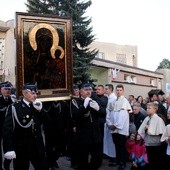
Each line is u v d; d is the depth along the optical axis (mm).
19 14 6777
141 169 7789
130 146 8219
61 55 7164
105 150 9227
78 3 17547
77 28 16906
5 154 5438
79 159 6957
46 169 5742
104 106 9023
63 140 8227
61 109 8008
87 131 6777
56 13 17125
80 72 16656
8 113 5645
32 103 5797
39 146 5715
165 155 7129
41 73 6926
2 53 21844
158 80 33656
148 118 7336
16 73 6711
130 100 13047
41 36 6961
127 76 26906
